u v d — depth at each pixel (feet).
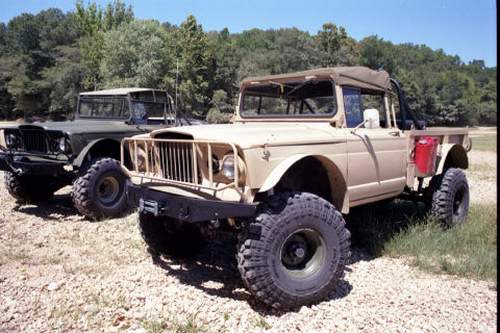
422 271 14.76
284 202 11.71
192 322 10.82
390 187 16.29
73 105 160.76
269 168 11.71
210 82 135.03
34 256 15.60
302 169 14.37
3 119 184.34
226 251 16.72
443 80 204.13
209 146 11.44
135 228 19.30
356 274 14.42
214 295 12.64
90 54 153.07
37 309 11.48
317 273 11.99
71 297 12.17
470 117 197.77
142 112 25.05
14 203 24.20
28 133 22.02
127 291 12.69
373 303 12.23
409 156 17.16
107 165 20.65
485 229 18.56
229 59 143.43
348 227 18.17
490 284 13.66
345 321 11.13
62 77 160.97
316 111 15.60
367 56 166.91
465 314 11.62
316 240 12.08
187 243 15.66
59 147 20.97
